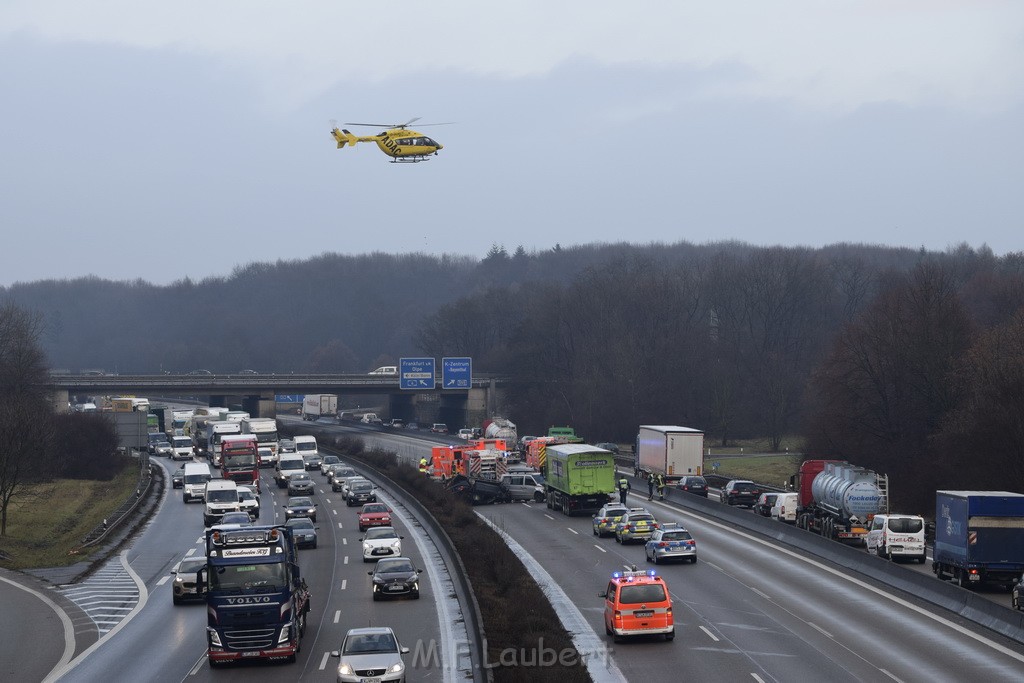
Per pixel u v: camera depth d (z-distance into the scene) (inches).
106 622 4603.8
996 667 3351.4
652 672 3376.0
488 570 5438.0
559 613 4507.9
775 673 3316.9
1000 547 4736.7
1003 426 7465.6
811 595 4771.2
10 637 4323.3
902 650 3622.0
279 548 3654.0
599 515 7116.1
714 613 4367.6
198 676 3496.6
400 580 4886.8
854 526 6368.1
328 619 4463.6
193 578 4990.2
